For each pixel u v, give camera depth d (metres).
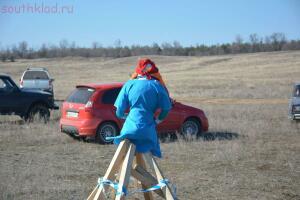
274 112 46.00
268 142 28.23
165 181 12.45
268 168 21.20
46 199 15.94
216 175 19.73
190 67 167.75
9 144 27.03
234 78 117.12
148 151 12.44
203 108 50.12
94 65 186.88
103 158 23.36
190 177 19.34
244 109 48.62
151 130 12.47
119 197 11.68
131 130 12.26
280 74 122.06
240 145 26.28
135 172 12.47
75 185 17.84
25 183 17.88
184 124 29.92
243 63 163.00
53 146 26.66
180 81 112.06
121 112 12.77
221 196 16.72
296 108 37.56
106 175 12.22
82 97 28.00
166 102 12.71
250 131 31.55
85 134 27.23
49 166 21.19
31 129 32.03
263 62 160.75
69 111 28.58
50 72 162.12
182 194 16.91
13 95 36.69
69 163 21.94
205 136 30.34
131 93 12.61
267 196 16.80
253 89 87.56
